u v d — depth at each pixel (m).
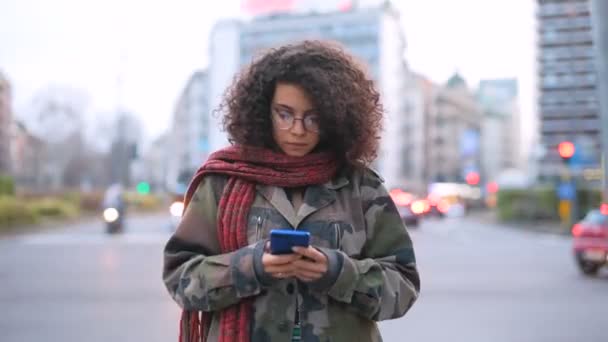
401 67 94.44
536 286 10.73
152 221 34.28
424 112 96.38
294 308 1.85
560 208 28.61
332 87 1.93
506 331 7.25
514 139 109.06
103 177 71.12
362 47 87.94
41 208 30.81
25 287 10.27
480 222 37.75
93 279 11.18
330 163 1.99
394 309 1.89
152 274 11.83
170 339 6.79
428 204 43.91
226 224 1.91
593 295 9.84
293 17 87.62
